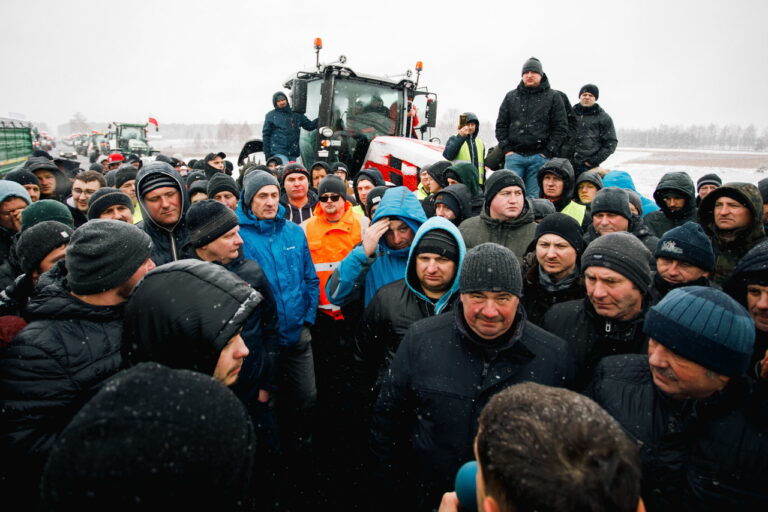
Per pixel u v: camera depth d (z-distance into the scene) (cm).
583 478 64
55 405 138
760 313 169
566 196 415
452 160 546
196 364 122
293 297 296
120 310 157
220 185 382
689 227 202
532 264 247
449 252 208
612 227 301
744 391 124
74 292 151
